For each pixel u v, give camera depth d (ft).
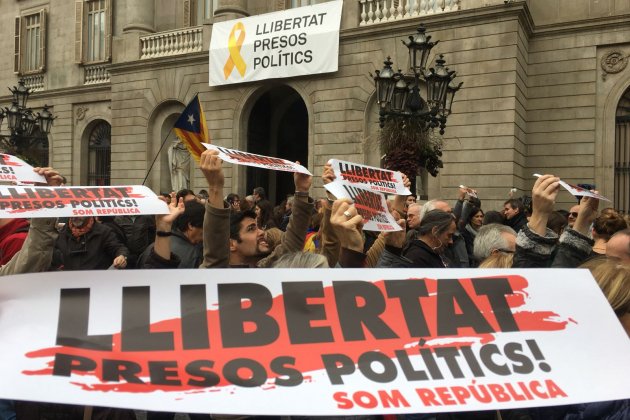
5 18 86.12
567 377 6.57
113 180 68.54
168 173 66.03
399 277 7.18
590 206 10.83
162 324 6.63
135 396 6.08
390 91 31.45
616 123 47.65
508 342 6.82
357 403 6.22
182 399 6.11
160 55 64.95
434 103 31.35
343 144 52.54
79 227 17.93
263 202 29.14
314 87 54.34
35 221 8.79
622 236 9.36
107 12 75.36
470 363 6.63
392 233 12.00
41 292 6.66
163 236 9.39
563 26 48.24
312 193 54.13
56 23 81.05
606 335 6.93
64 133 79.97
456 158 46.83
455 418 8.23
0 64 86.69
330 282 7.07
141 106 66.39
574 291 7.20
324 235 11.38
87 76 78.33
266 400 6.18
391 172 13.47
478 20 45.85
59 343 6.37
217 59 59.67
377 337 6.76
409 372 6.50
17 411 8.66
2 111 59.52
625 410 6.52
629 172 47.16
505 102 44.88
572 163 48.26
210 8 66.28
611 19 46.19
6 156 10.52
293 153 71.41
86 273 6.82
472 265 21.85
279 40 55.42
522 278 7.27
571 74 48.19
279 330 6.72
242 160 10.30
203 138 13.24
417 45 31.37
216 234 9.55
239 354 6.51
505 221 24.38
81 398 6.03
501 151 45.01
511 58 44.57
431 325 6.90
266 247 12.36
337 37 52.16
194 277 6.92
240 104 59.31
